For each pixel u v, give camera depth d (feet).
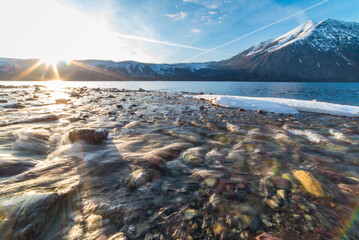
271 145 10.68
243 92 94.89
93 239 3.85
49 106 23.59
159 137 11.50
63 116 16.58
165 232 4.16
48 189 5.10
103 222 4.31
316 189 5.86
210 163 7.86
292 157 8.88
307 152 9.67
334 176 7.06
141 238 3.96
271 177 6.71
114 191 5.44
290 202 5.29
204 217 4.61
